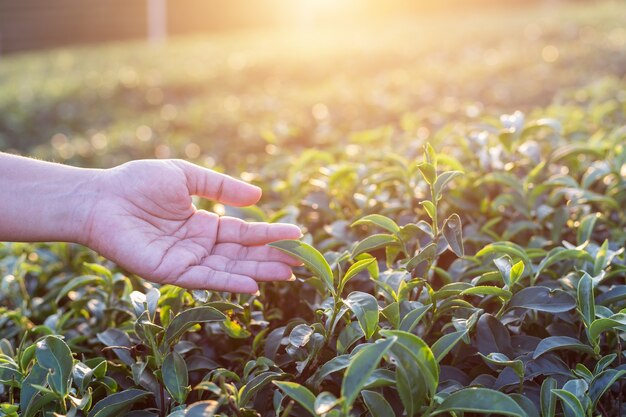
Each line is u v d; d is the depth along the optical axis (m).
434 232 1.45
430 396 1.17
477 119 3.33
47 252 2.30
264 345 1.60
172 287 1.61
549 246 1.92
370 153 2.47
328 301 1.47
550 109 3.07
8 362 1.49
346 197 2.12
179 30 23.97
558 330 1.50
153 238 1.58
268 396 1.39
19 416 1.35
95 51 13.77
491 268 1.59
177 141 5.59
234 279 1.50
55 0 22.78
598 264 1.55
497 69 7.24
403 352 1.14
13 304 2.14
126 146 5.84
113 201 1.58
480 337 1.39
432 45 9.72
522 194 1.87
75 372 1.38
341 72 8.83
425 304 1.45
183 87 8.48
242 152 5.07
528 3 26.08
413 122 3.13
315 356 1.37
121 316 1.84
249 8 24.56
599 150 2.02
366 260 1.35
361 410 1.35
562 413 1.36
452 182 2.13
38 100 8.08
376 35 11.72
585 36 9.42
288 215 1.93
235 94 8.30
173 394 1.34
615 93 4.48
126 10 23.09
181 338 1.67
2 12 22.28
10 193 1.58
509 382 1.32
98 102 8.32
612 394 1.45
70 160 5.66
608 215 2.00
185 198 1.60
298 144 5.18
